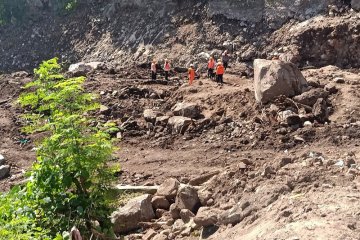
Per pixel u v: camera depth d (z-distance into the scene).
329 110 16.25
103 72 26.06
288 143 14.24
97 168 8.13
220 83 22.39
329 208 7.04
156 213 10.31
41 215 7.99
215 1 35.25
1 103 21.86
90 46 41.00
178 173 12.99
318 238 6.05
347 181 8.32
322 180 8.45
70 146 7.73
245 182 9.54
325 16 30.55
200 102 18.66
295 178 8.66
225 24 34.06
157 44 35.94
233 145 14.69
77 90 8.23
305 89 17.11
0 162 15.16
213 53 32.50
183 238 8.69
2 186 13.43
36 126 8.33
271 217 7.49
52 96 7.83
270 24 32.34
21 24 47.66
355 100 16.61
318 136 14.41
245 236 7.29
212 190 9.94
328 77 20.42
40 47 44.66
